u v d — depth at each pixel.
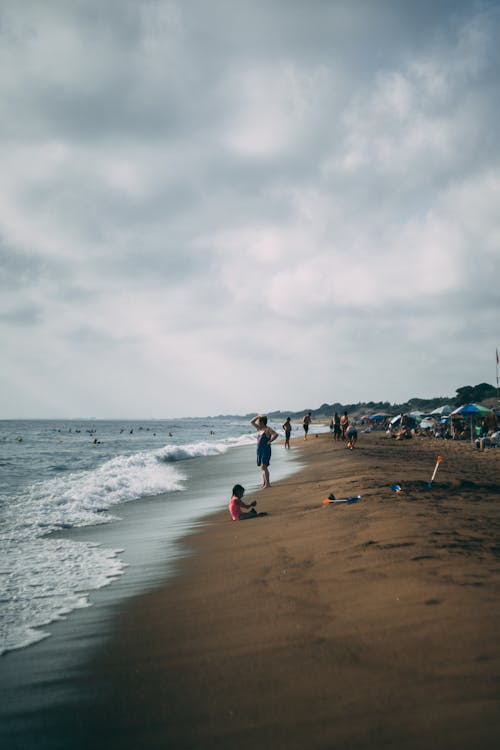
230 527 8.45
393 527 6.41
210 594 4.87
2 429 113.12
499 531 6.03
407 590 4.18
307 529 7.27
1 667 3.55
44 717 2.84
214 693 2.93
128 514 10.76
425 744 2.26
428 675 2.82
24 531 8.97
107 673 3.36
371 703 2.62
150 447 44.88
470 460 18.09
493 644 3.07
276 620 3.96
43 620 4.50
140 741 2.53
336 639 3.46
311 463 19.56
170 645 3.72
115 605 4.82
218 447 35.94
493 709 2.45
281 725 2.53
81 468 23.36
